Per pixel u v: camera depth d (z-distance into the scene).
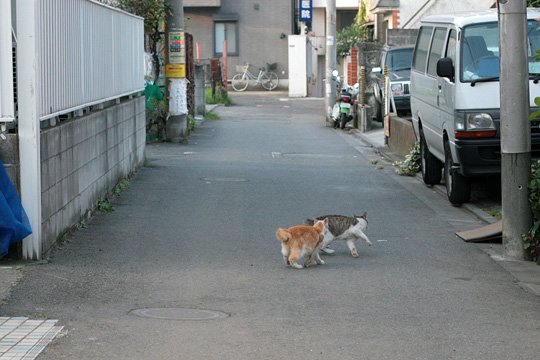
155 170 18.39
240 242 11.35
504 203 10.81
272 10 52.41
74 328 7.39
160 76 24.98
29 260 9.71
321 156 22.78
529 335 7.48
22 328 7.36
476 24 14.68
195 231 12.01
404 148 21.89
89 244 10.91
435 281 9.48
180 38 24.77
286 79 52.97
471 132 13.91
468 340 7.30
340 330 7.52
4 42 9.30
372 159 22.36
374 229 12.61
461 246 11.46
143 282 9.13
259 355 6.79
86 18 12.24
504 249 10.86
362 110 29.56
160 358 6.68
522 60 10.66
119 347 6.91
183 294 8.70
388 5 40.22
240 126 31.41
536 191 10.60
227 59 52.75
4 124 9.51
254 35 52.62
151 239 11.38
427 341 7.25
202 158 21.28
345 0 54.81
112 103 15.47
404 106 29.00
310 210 14.02
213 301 8.45
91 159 12.72
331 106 32.88
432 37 16.83
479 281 9.53
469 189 14.61
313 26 56.00
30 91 9.41
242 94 50.91
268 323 7.70
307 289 8.98
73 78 11.34
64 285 8.88
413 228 12.73
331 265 10.19
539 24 14.63
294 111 39.19
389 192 16.36
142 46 18.61
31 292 8.56
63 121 11.25
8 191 9.48
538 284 9.42
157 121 25.08
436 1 34.72
